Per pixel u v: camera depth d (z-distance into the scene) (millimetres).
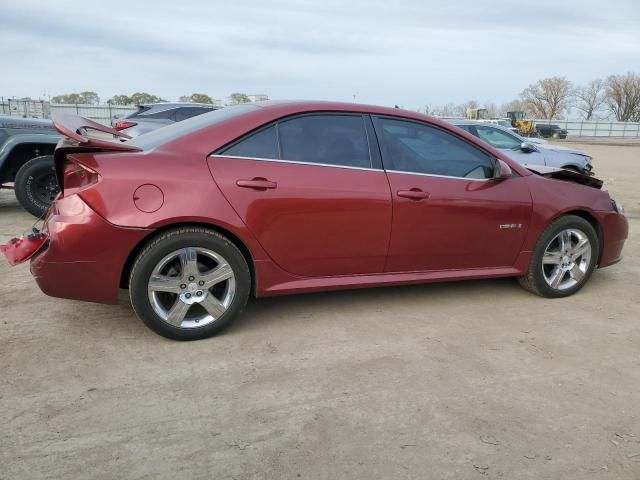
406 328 3875
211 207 3338
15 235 6016
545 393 3068
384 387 3062
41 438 2494
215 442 2525
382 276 3969
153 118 11344
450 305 4367
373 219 3771
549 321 4121
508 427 2727
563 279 4660
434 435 2637
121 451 2432
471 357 3469
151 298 3338
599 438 2666
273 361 3312
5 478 2227
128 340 3498
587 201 4594
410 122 4023
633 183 15070
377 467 2396
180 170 3318
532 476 2377
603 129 75562
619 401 3016
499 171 4168
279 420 2717
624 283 5168
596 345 3729
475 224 4121
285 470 2355
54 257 3201
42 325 3674
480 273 4289
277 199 3504
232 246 3443
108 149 3314
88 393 2881
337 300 4363
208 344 3492
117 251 3238
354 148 3809
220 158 3445
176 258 3359
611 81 96188
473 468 2410
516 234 4309
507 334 3848
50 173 6664
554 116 99062
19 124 6715
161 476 2289
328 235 3682
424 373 3238
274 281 3646
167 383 3012
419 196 3879
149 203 3229
